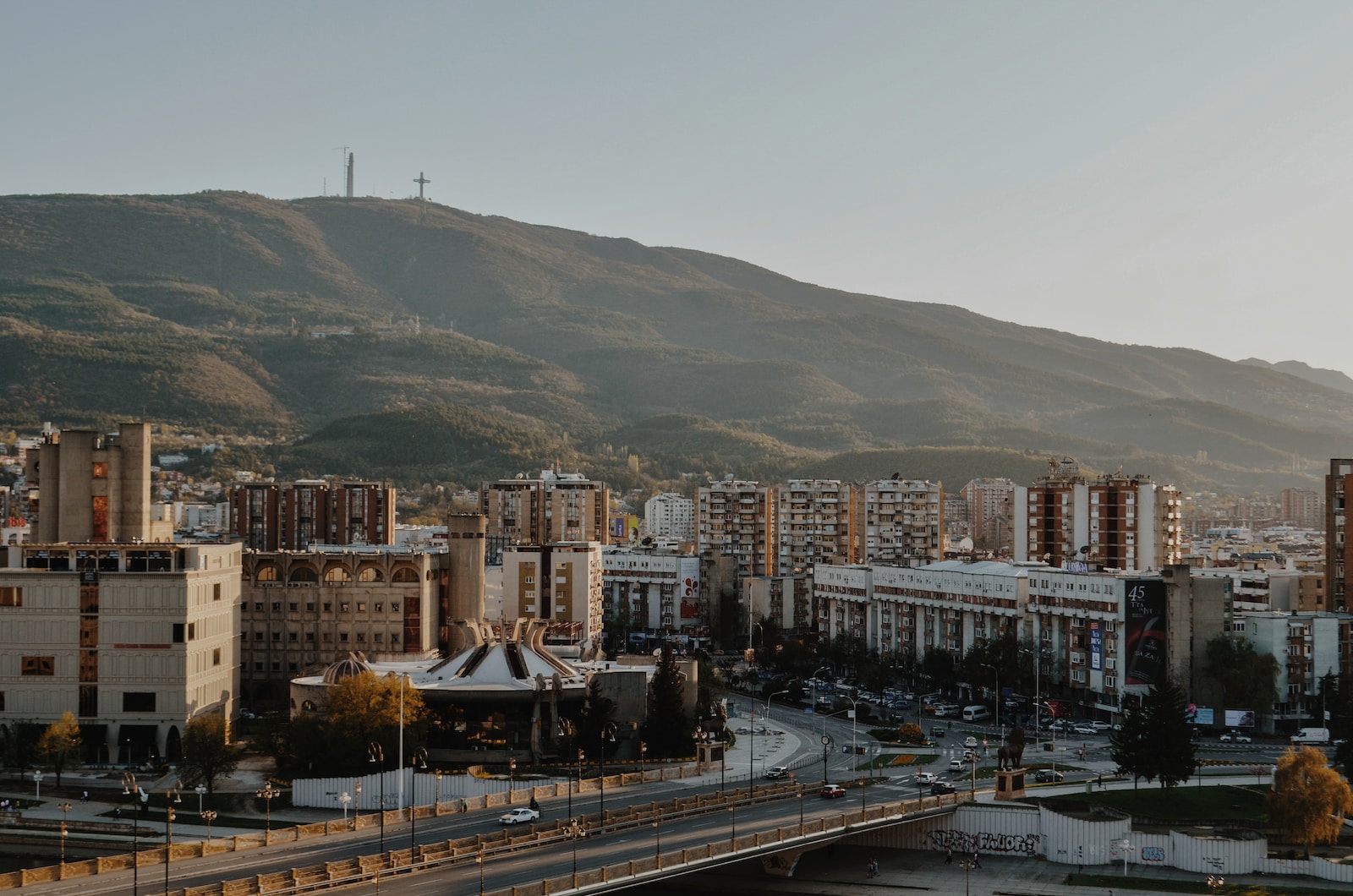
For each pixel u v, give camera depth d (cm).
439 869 16912
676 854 17325
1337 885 19700
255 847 17938
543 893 15638
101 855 19412
